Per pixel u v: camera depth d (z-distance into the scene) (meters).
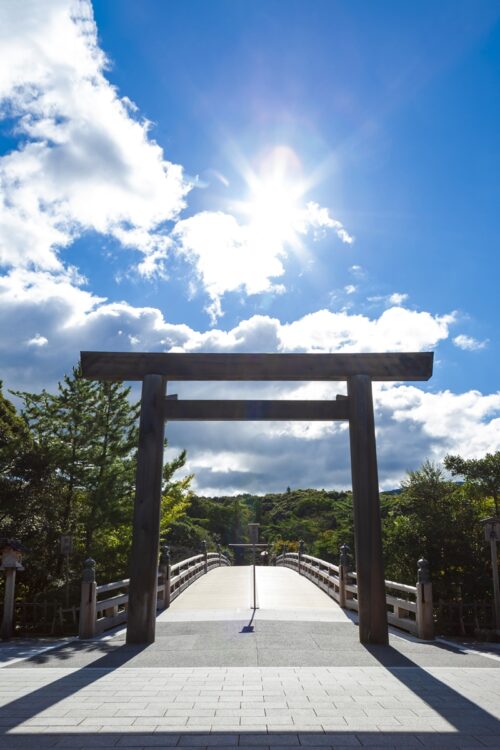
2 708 5.31
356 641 9.26
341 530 31.70
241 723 4.80
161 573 13.84
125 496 15.85
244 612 12.75
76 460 15.59
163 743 4.30
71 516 15.34
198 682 6.40
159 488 9.70
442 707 5.32
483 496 14.09
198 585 19.11
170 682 6.40
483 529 12.53
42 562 14.22
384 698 5.66
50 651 8.69
